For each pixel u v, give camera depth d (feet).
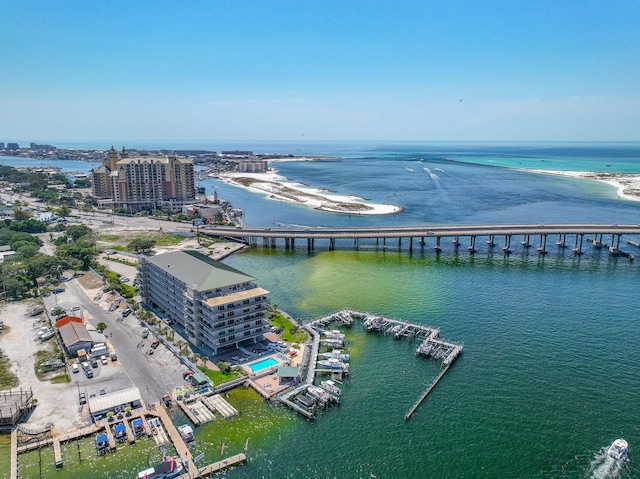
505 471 317.42
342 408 387.55
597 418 373.20
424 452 335.47
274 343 493.36
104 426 359.66
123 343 497.05
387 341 514.27
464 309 604.49
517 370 447.83
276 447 341.21
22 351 483.10
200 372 428.97
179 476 309.42
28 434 351.67
